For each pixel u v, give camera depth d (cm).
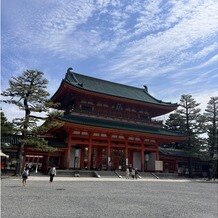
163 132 5984
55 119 4378
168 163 6619
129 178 4578
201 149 6625
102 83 6625
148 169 5875
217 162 6981
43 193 2169
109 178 4378
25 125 3978
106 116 5616
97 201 1850
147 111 6334
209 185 4078
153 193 2552
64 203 1702
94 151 5372
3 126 3900
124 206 1688
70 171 4456
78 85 5344
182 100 6925
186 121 6856
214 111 6894
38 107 4084
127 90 6931
